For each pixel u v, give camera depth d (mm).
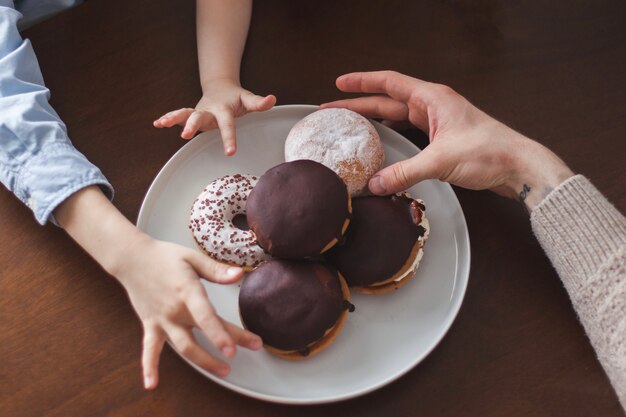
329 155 654
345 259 617
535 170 650
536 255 668
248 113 698
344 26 753
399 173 641
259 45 739
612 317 588
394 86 693
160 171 656
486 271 658
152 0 746
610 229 610
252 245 637
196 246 650
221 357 600
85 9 735
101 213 610
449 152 649
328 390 593
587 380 613
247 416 590
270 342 588
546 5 770
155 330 575
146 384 551
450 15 765
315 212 585
